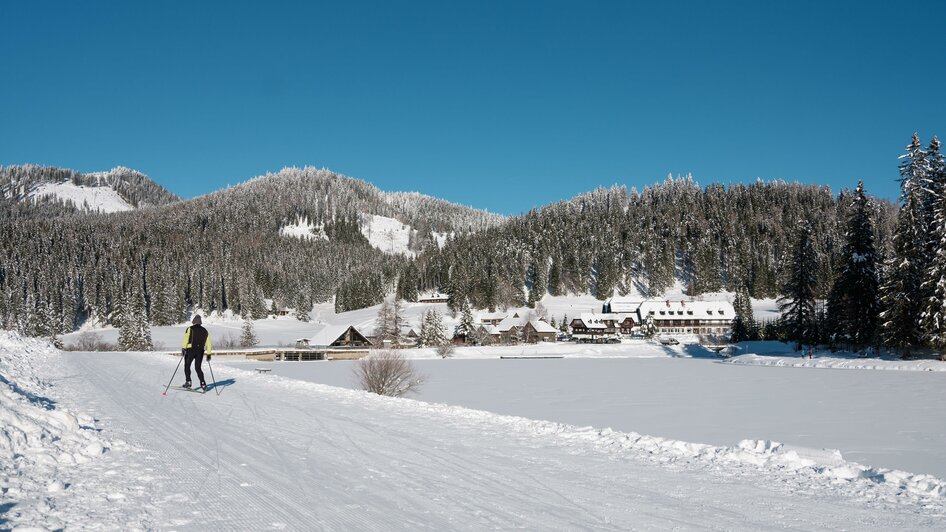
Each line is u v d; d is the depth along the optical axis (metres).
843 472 7.46
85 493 5.21
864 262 57.69
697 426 22.88
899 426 22.39
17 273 134.50
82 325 126.81
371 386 30.00
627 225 189.25
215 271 153.38
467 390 40.09
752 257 157.50
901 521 5.53
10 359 17.66
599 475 7.17
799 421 24.09
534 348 91.56
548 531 5.03
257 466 6.88
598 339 108.31
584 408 29.72
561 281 166.00
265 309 148.00
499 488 6.44
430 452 8.23
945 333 46.28
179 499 5.31
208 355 14.77
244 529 4.63
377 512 5.35
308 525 4.84
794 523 5.45
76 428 7.58
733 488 6.66
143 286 137.25
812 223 162.75
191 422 9.69
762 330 99.56
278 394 14.59
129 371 20.05
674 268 173.50
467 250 183.12
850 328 58.59
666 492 6.45
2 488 5.04
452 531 4.93
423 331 93.62
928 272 47.69
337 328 90.81
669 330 127.81
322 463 7.24
